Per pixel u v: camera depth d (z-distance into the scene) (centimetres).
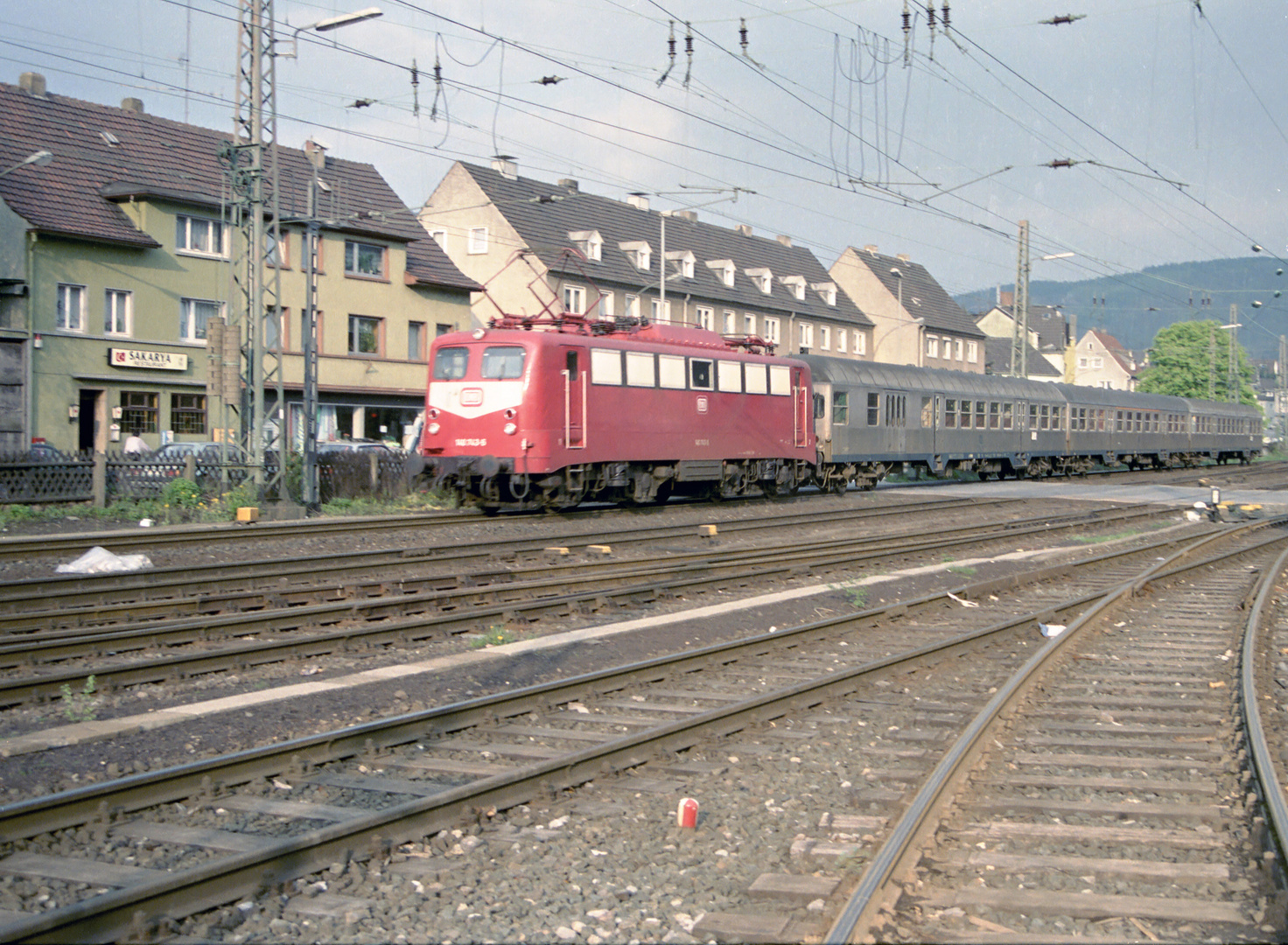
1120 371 13400
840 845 549
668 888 502
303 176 4084
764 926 450
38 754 684
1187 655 1083
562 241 5256
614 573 1455
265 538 1778
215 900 465
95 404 3431
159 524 1978
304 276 3941
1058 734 774
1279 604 1428
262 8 2052
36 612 1095
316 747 668
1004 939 437
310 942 445
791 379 2862
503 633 1103
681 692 888
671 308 5688
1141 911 464
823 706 856
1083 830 562
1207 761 707
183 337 3625
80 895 482
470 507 2388
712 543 1927
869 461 3378
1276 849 523
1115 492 3769
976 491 3634
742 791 648
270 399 3784
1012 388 4175
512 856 538
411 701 850
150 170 3641
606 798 629
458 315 4538
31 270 3216
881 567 1733
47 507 2052
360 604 1155
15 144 3369
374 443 3728
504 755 703
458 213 5222
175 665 892
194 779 605
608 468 2322
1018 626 1191
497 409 2153
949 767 634
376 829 533
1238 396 8712
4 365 3170
